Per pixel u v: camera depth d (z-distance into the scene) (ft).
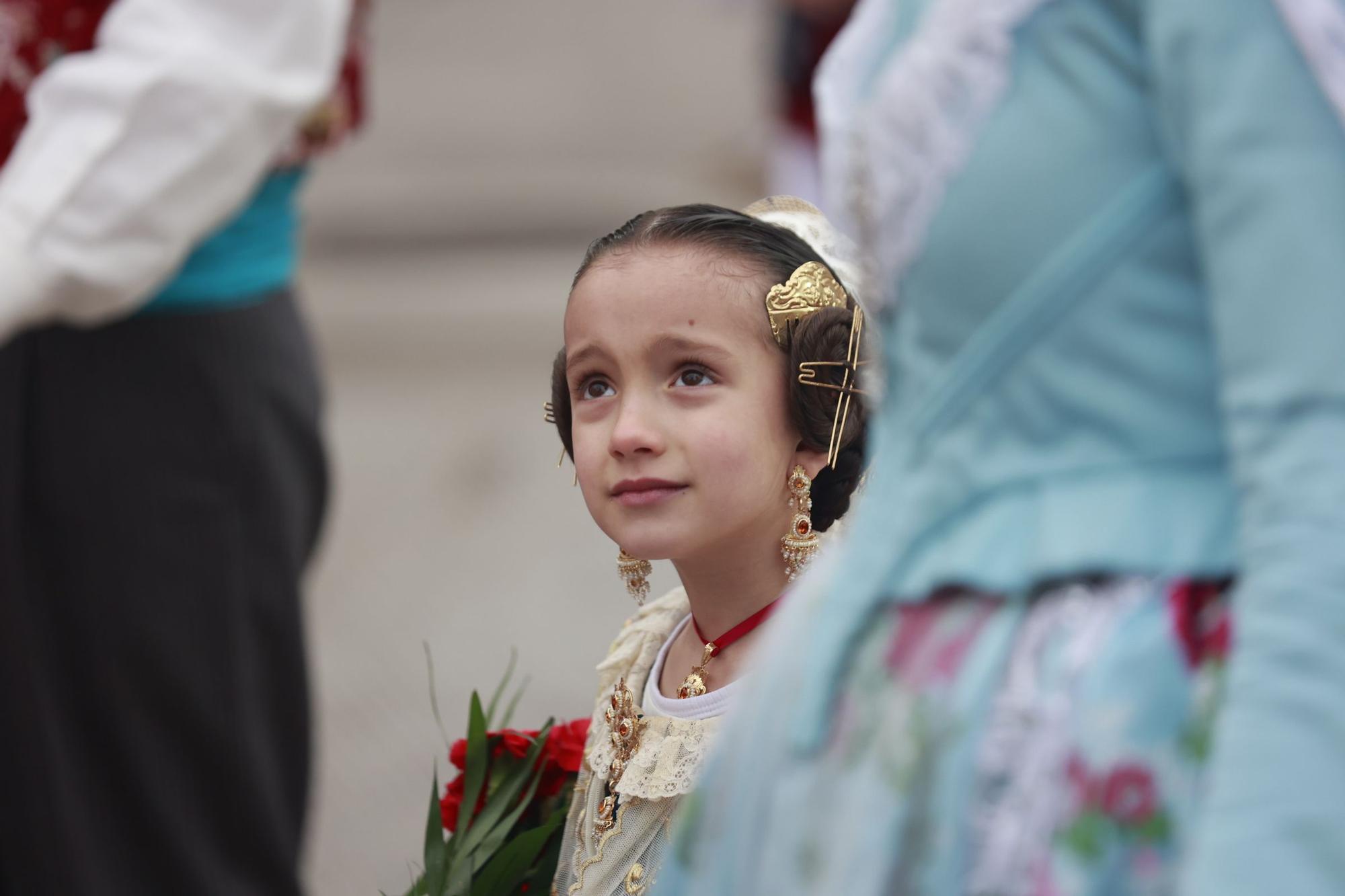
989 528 10.97
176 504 25.59
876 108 11.70
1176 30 10.28
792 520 14.71
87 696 25.73
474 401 72.49
